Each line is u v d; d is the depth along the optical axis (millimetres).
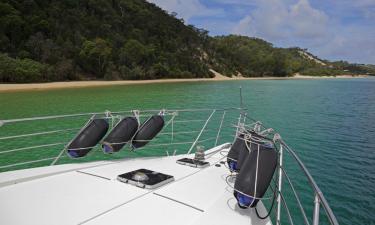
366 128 18188
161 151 12023
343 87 69000
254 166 3209
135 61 76750
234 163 4250
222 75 114000
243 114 6355
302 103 32781
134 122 5109
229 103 31172
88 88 50156
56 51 61656
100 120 4973
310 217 6984
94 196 3730
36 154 11742
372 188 8758
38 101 30938
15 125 17141
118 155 11438
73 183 4117
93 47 66500
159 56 85562
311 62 190875
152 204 3555
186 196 3773
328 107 29297
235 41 170625
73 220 3193
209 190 3967
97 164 4918
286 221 6824
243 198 3227
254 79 114375
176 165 4977
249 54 143375
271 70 140500
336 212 7348
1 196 3689
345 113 25078
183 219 3246
